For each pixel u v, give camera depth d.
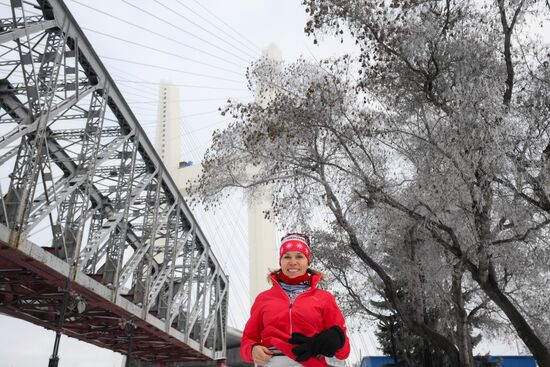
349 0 14.88
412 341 26.47
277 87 17.89
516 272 16.73
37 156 18.09
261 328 2.89
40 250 18.98
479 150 12.85
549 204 13.42
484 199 13.58
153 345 42.41
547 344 19.83
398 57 15.98
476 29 15.16
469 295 23.84
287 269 2.99
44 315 30.48
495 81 13.42
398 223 17.16
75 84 22.22
